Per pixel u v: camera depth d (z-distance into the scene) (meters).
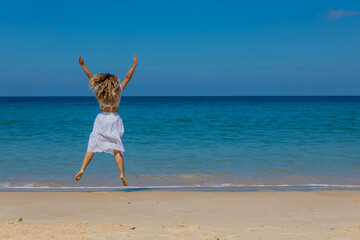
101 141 5.95
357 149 13.84
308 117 33.69
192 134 19.16
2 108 59.09
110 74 5.89
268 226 4.71
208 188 7.87
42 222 4.82
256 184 8.35
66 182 8.47
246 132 20.20
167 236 4.11
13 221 4.91
